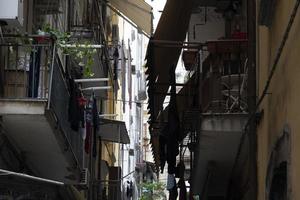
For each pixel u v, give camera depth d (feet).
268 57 25.72
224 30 46.73
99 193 66.69
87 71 37.37
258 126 27.50
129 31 122.93
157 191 133.69
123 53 97.60
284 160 21.40
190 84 39.63
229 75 32.91
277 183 23.57
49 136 33.27
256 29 28.66
